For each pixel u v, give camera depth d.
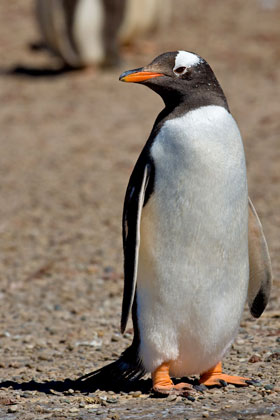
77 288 28.28
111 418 14.77
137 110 55.25
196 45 70.81
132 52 68.31
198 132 15.19
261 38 72.50
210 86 15.76
